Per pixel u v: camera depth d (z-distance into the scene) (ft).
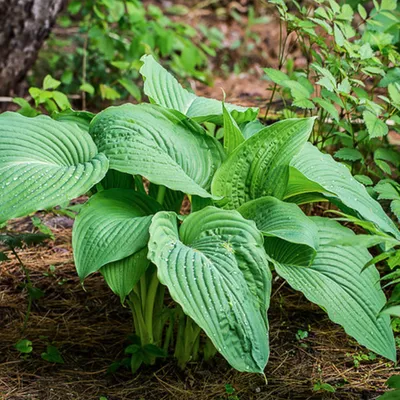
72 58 19.53
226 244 8.25
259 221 9.04
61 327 10.56
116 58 19.69
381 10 12.05
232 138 9.59
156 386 9.25
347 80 10.65
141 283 9.22
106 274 8.29
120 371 9.54
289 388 9.33
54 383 9.20
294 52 24.50
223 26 26.55
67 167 8.57
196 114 10.56
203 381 9.41
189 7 27.94
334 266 9.22
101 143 9.00
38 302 11.16
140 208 9.21
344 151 11.91
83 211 8.69
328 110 10.68
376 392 9.32
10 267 12.02
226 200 9.26
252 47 24.86
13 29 16.51
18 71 17.30
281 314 11.14
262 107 16.71
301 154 10.05
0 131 8.73
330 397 9.17
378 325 8.95
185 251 8.11
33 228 13.28
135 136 8.96
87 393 9.04
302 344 10.36
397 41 13.44
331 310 8.79
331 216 13.01
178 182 8.55
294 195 9.96
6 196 8.03
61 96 14.79
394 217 12.85
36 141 8.76
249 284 8.01
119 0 19.66
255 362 7.64
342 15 11.30
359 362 10.03
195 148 9.41
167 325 10.50
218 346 7.56
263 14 27.37
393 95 10.78
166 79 10.80
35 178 8.24
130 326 10.67
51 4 16.80
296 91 10.85
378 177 13.38
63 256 12.52
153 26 19.44
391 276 8.17
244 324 7.73
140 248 8.24
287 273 8.89
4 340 10.12
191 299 7.65
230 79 23.09
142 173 8.54
